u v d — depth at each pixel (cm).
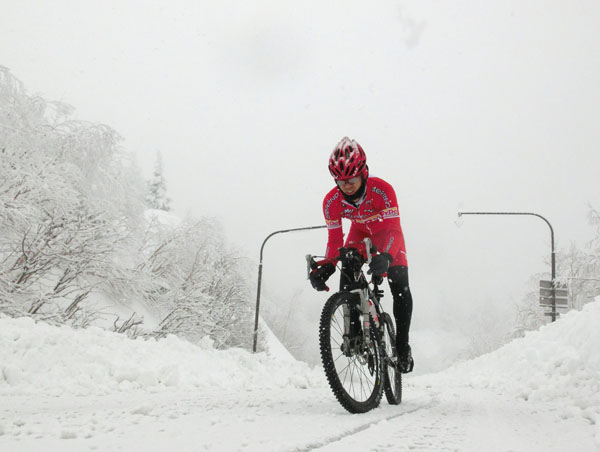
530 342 933
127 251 1370
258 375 714
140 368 530
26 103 1239
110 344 639
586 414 294
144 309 1577
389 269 365
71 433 188
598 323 639
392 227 365
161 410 276
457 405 367
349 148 346
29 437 185
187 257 1706
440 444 198
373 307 349
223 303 1942
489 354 1212
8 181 1082
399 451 180
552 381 523
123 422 226
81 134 1332
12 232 1142
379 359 345
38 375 502
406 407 348
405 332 365
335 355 296
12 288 1099
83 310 1202
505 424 267
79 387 478
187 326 1559
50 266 1186
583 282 2181
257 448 171
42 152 1204
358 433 218
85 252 1206
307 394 430
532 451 190
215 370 668
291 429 216
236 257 2008
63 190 1148
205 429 209
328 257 366
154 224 1622
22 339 562
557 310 1959
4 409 297
